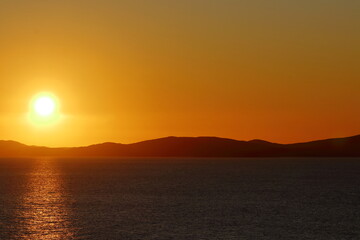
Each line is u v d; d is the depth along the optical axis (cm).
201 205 8519
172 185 13075
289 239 5525
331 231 5975
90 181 14700
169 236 5662
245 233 5841
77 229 6084
